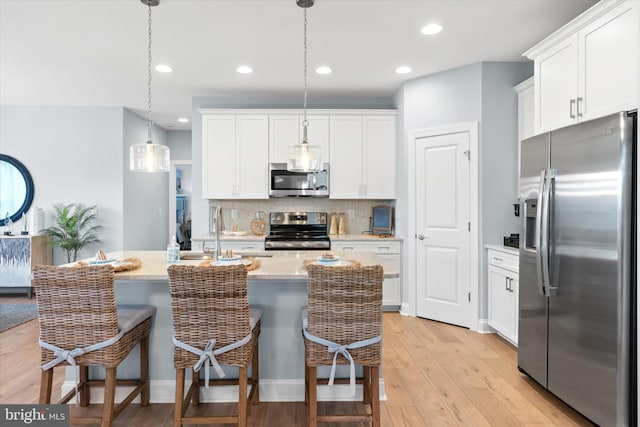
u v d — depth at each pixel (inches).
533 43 129.5
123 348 80.1
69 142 211.8
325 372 97.4
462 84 151.8
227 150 185.2
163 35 122.8
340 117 183.5
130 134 223.3
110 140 213.0
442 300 158.6
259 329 92.9
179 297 75.5
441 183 157.9
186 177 320.8
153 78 164.9
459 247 152.8
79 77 163.0
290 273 87.0
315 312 77.1
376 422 77.2
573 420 87.1
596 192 78.7
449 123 155.3
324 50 135.4
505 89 146.9
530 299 101.9
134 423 86.8
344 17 111.4
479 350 128.5
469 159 149.1
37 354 125.0
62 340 76.8
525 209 103.4
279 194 182.4
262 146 184.9
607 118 76.1
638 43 75.2
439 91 158.4
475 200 147.4
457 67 152.4
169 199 283.7
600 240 77.8
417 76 163.2
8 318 162.7
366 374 93.4
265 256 117.7
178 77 163.8
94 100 199.9
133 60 144.4
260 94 189.8
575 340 84.8
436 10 107.6
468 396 98.0
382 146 183.3
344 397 97.1
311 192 182.4
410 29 119.0
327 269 75.5
